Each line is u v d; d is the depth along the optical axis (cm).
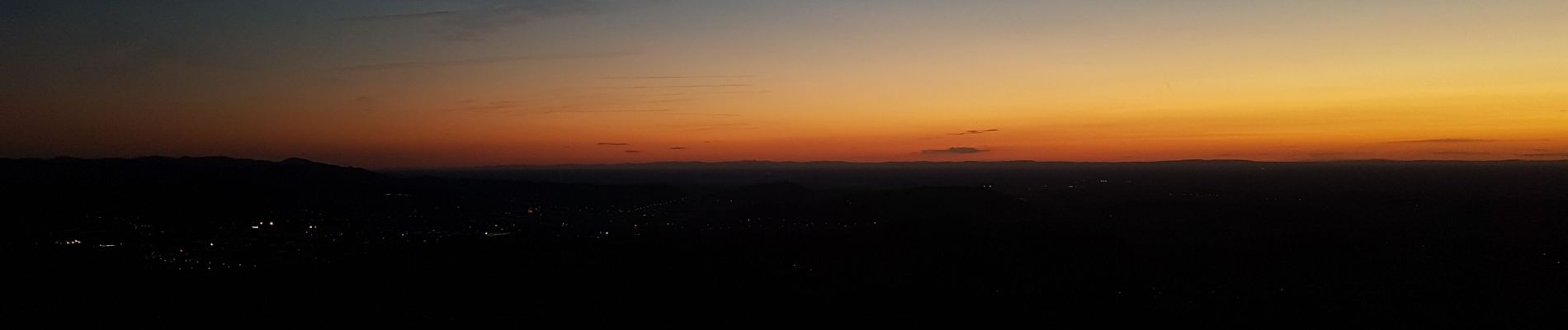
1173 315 2848
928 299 3020
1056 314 2855
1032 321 2766
